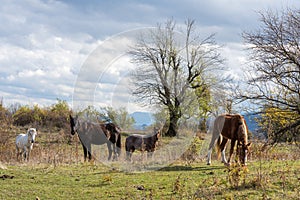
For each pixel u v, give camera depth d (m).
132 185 10.03
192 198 8.26
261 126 22.06
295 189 8.46
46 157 16.23
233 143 13.34
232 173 8.95
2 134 21.70
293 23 22.94
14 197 9.19
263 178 9.02
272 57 23.09
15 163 14.89
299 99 22.88
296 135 22.64
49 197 9.17
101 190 9.67
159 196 8.72
